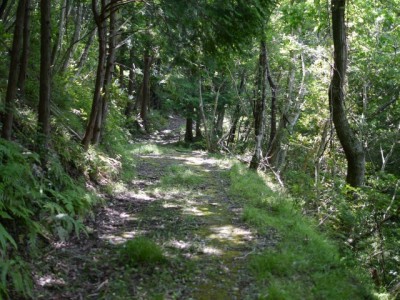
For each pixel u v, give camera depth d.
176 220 7.34
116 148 12.04
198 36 8.28
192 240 6.30
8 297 4.04
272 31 13.94
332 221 8.60
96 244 5.93
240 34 7.97
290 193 10.89
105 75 11.22
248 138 23.66
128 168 11.31
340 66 9.61
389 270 7.45
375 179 9.83
